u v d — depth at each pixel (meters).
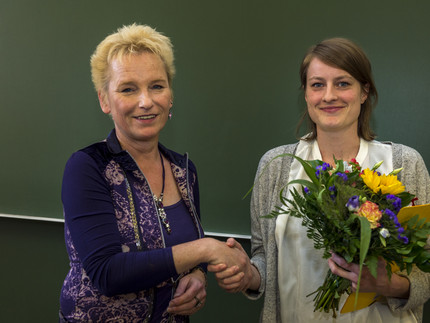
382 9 1.80
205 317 2.21
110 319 1.08
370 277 1.11
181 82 2.11
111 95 1.14
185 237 1.20
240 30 2.01
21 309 2.47
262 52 1.99
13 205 2.45
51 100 2.32
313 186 1.07
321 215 1.03
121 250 1.05
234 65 2.03
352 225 0.99
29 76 2.34
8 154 2.43
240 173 2.08
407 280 1.19
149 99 1.12
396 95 1.82
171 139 2.15
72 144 2.32
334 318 1.26
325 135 1.35
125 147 1.21
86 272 1.03
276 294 1.36
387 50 1.81
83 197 1.04
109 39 1.14
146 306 1.11
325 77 1.25
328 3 1.87
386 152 1.32
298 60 1.94
